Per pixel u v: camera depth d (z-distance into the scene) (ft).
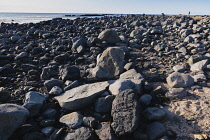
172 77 16.03
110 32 31.32
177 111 12.21
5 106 9.59
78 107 12.11
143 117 11.44
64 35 44.04
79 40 29.40
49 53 27.25
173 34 45.06
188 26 58.54
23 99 13.51
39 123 11.02
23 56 23.86
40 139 9.82
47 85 15.19
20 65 21.77
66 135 10.04
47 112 11.67
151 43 33.81
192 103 13.07
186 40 35.27
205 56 21.84
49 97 13.89
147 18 103.91
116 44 31.65
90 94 12.42
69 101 12.01
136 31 42.98
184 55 25.53
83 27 58.23
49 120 10.93
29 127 10.12
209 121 11.05
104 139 9.42
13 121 9.14
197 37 38.65
